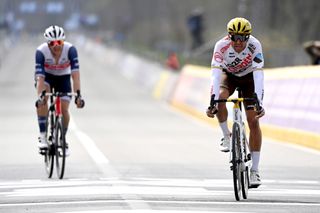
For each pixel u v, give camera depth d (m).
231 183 30.58
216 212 23.84
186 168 35.41
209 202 25.78
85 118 69.69
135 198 26.53
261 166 36.47
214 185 29.97
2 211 24.34
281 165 36.84
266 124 53.25
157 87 105.75
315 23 154.75
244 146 26.95
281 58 93.06
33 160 39.00
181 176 32.59
